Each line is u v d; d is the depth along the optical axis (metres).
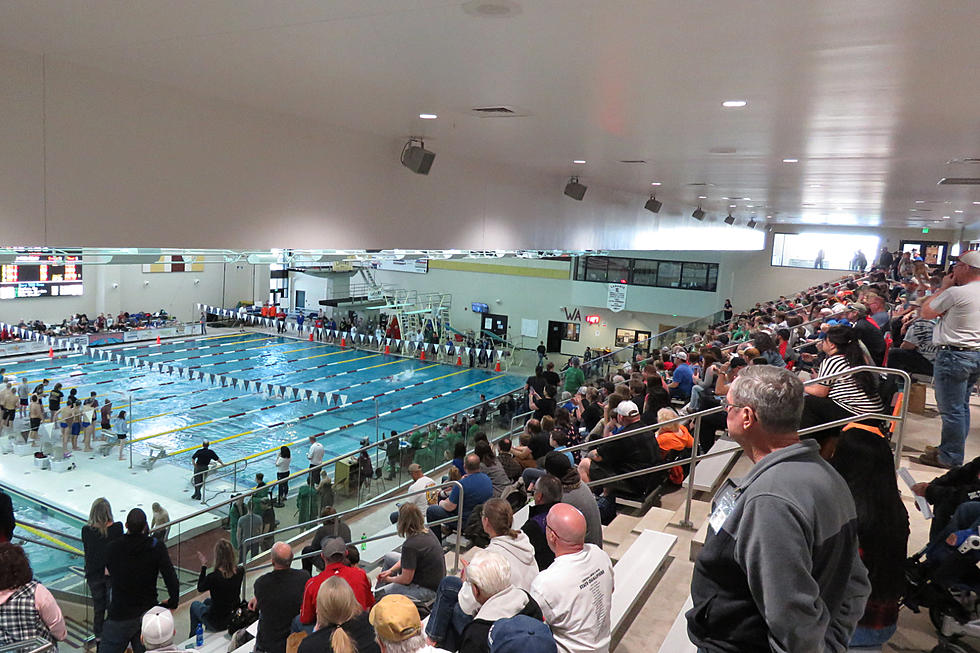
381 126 6.07
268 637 4.74
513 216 9.03
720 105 4.78
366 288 35.62
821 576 1.63
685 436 6.56
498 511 3.66
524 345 33.66
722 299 28.97
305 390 18.25
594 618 2.80
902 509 2.63
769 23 2.92
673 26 3.01
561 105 4.99
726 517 1.74
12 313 27.59
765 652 1.66
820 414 2.97
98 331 29.53
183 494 12.89
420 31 3.23
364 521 9.06
